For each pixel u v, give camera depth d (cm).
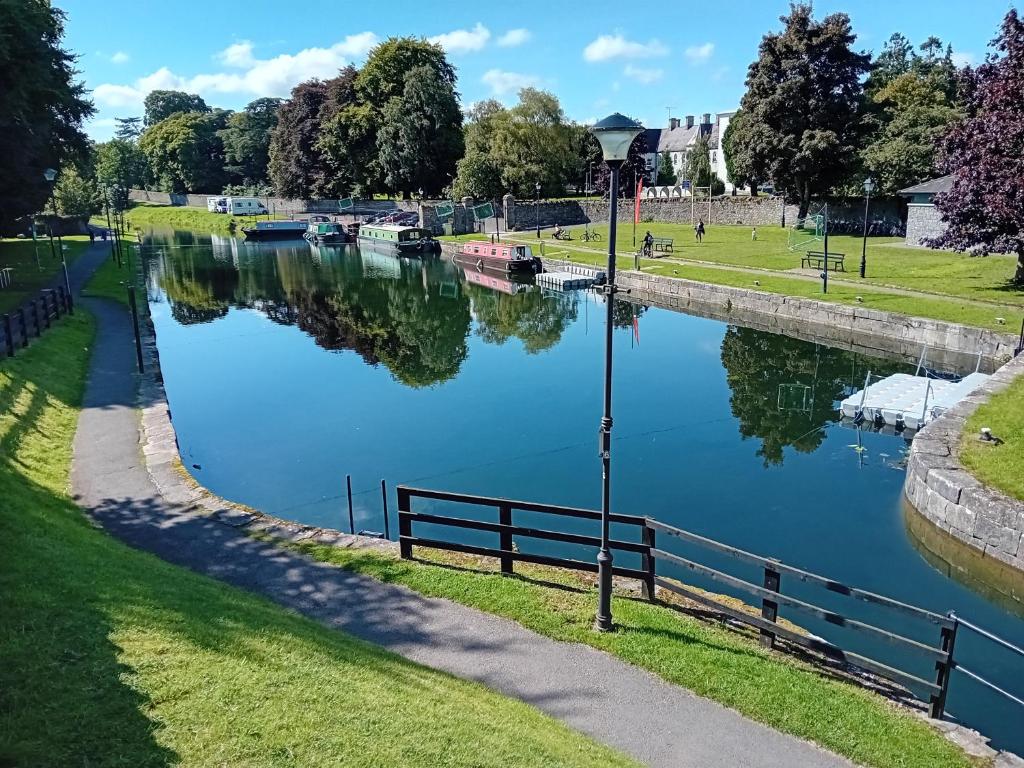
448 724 620
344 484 1706
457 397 2444
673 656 839
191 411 2311
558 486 1680
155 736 527
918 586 1241
